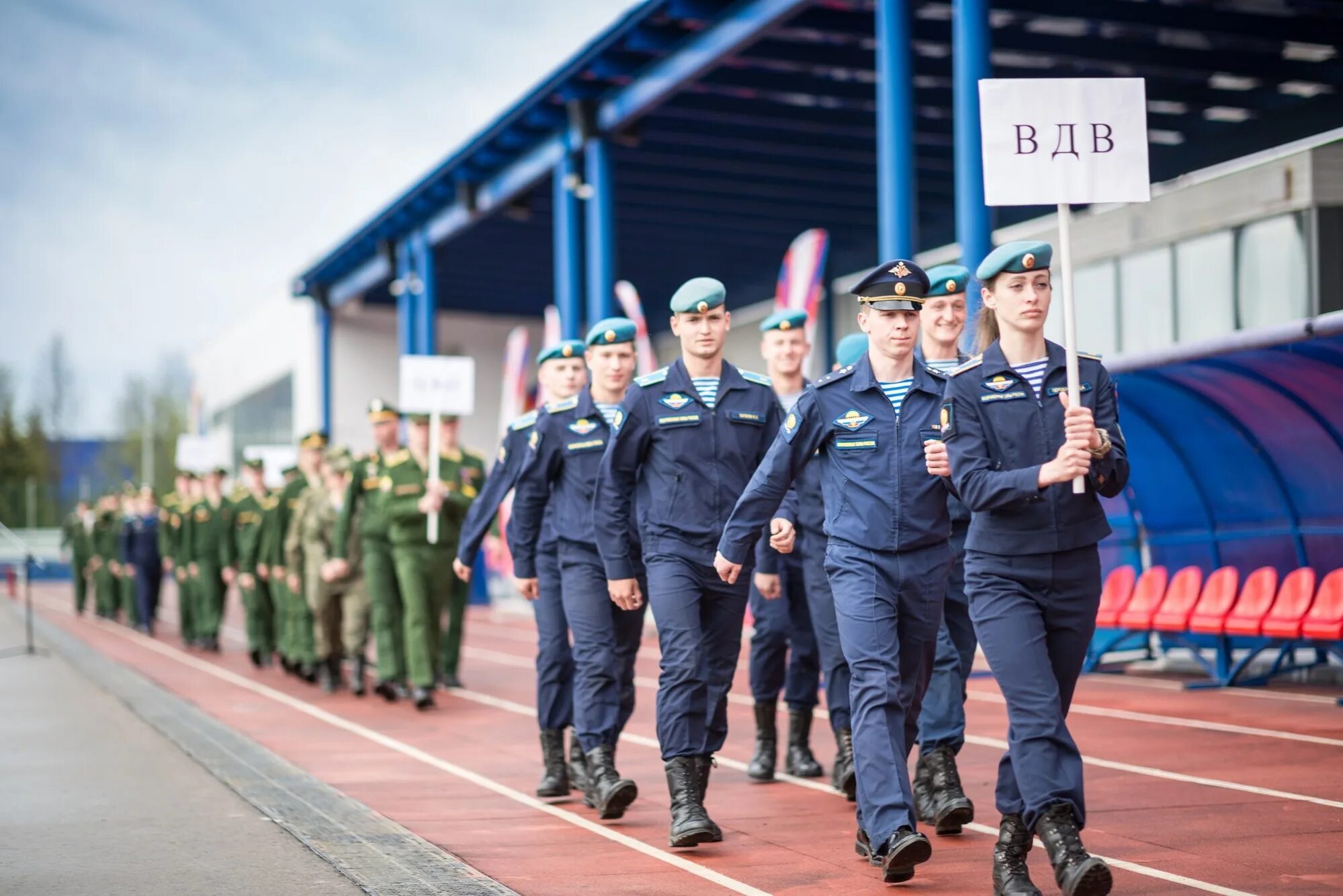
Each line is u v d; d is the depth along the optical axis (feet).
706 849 18.16
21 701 36.86
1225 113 53.72
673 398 18.95
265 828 19.88
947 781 18.62
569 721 22.67
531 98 57.88
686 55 49.55
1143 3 43.57
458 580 39.55
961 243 35.70
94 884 16.71
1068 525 14.33
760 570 21.07
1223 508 38.19
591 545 20.99
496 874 16.99
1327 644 33.45
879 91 38.58
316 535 40.04
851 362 23.86
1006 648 14.35
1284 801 19.95
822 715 31.17
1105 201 14.94
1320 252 44.91
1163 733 26.66
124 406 237.45
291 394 112.37
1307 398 33.63
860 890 15.74
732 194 69.05
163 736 29.63
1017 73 49.60
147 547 67.00
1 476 234.17
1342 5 44.16
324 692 39.75
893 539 16.37
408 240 80.64
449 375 36.19
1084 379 14.60
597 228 56.75
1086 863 13.47
